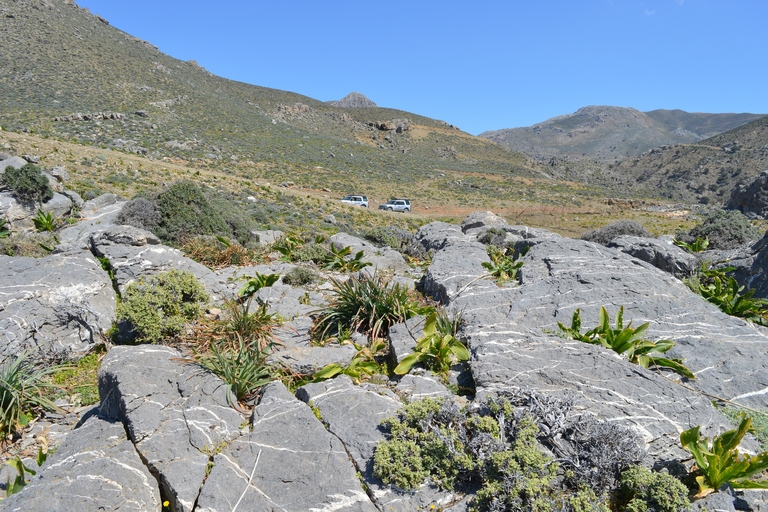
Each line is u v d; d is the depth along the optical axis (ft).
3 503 10.61
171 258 26.71
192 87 340.39
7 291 20.92
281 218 102.83
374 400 14.10
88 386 18.88
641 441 12.33
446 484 11.37
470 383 15.81
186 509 10.74
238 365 15.57
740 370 16.61
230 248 34.96
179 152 189.26
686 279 27.84
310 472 11.54
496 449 11.59
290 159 239.09
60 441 15.55
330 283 29.45
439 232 46.24
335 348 18.58
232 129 270.87
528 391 13.48
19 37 282.36
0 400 16.33
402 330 19.29
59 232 41.06
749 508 11.08
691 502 10.87
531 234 48.65
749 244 33.19
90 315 21.70
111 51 332.39
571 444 12.14
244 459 11.93
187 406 13.55
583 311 20.11
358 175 234.38
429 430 12.44
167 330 20.36
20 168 47.06
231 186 137.08
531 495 10.43
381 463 11.28
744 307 22.84
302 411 13.47
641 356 16.80
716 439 11.98
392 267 35.09
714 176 547.49
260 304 23.82
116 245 26.78
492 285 23.68
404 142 470.39
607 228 45.80
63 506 10.36
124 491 11.00
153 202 41.29
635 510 10.58
